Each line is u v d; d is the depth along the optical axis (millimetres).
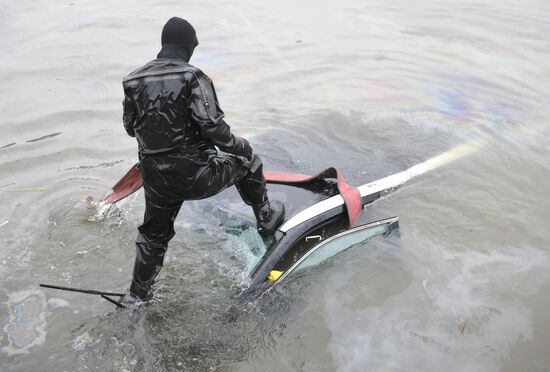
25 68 6711
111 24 8211
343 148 5074
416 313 3316
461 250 3852
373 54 7324
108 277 3588
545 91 6328
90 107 5828
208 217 4004
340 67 6934
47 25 8188
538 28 8273
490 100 6117
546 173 4773
